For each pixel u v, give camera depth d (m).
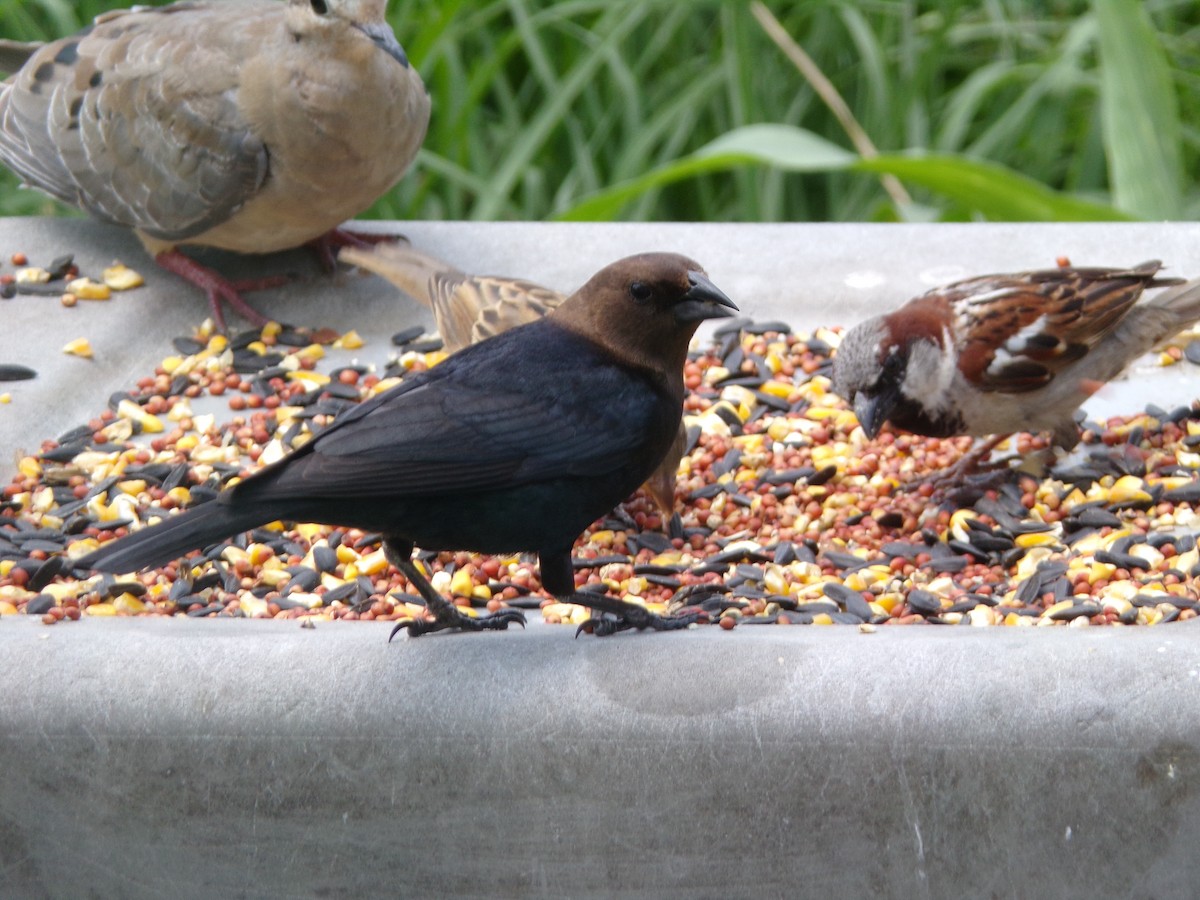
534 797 6.94
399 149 11.60
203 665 7.12
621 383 7.89
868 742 6.72
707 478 10.15
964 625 8.22
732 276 12.00
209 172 11.43
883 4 15.80
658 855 6.93
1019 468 10.23
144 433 10.83
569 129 15.89
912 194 15.98
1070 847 6.73
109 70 11.86
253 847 7.12
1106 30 13.20
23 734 7.04
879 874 6.85
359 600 8.90
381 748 6.97
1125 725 6.62
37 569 9.09
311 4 10.99
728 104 15.80
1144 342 10.21
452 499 7.65
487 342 8.02
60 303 12.01
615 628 8.00
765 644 7.11
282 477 7.22
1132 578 8.89
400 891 7.14
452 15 14.69
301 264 12.40
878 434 10.34
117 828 7.15
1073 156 16.75
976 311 9.98
